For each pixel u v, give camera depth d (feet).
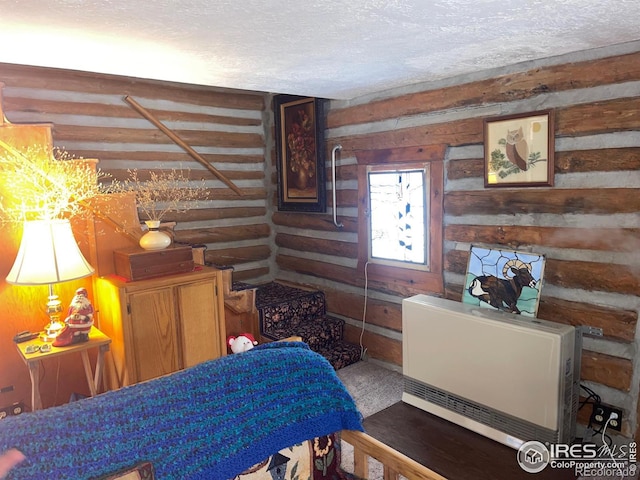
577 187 8.39
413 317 10.11
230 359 5.09
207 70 8.98
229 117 14.66
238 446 4.83
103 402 4.29
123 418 4.28
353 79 10.02
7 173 8.92
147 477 4.12
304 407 5.42
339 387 5.79
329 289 13.96
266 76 9.59
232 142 14.73
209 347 10.32
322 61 8.38
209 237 14.38
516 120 9.00
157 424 4.42
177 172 13.65
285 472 5.27
